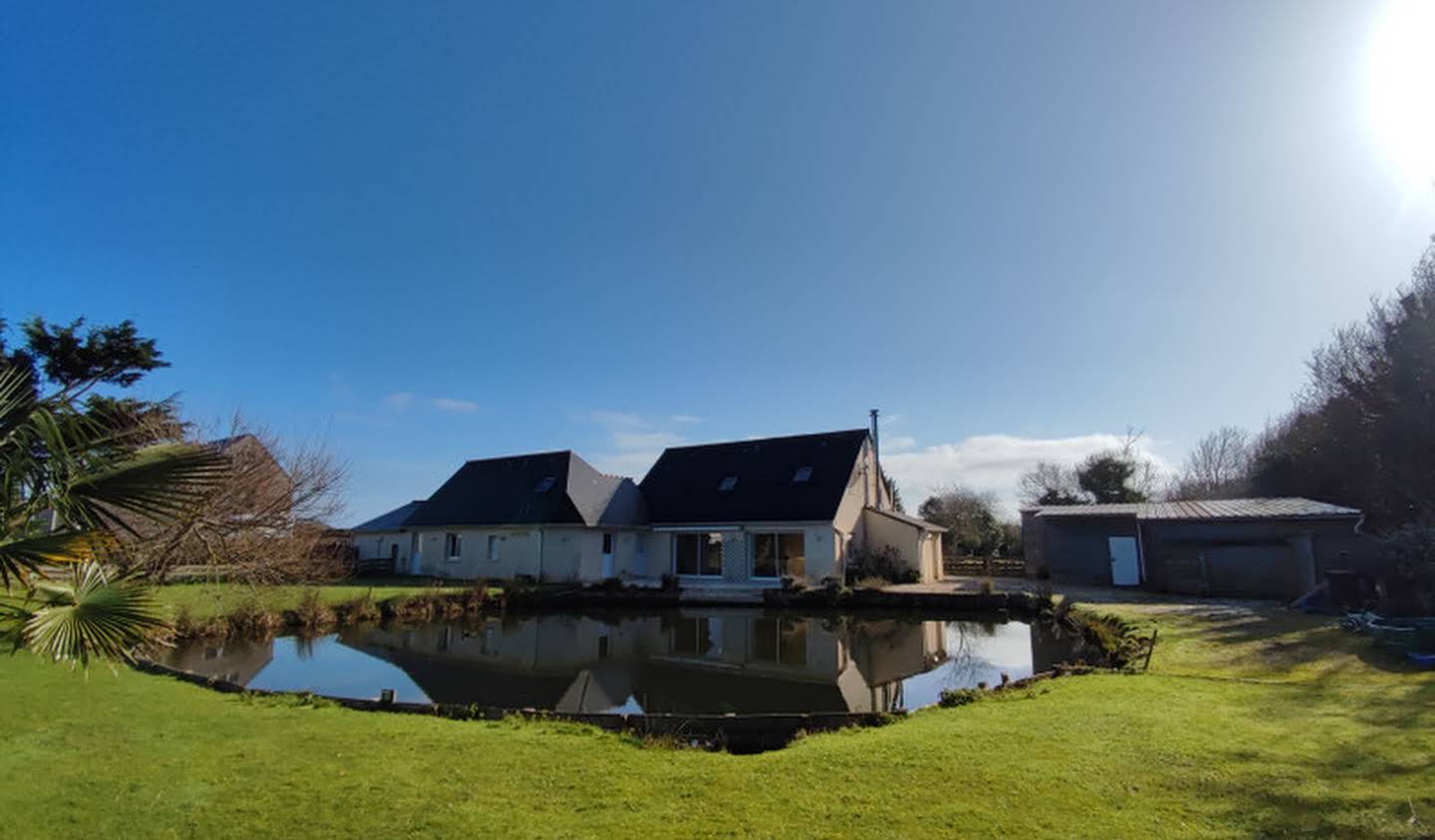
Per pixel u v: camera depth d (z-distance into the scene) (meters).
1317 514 22.23
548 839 4.55
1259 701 7.82
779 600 24.11
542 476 32.09
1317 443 29.81
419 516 34.38
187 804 5.16
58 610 4.73
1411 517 25.31
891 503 37.00
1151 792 5.11
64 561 4.65
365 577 30.41
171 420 13.50
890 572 28.56
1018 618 21.38
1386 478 25.62
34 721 7.32
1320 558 22.02
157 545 12.95
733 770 5.95
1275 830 4.42
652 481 34.31
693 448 35.31
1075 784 5.31
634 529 31.12
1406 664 10.12
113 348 20.80
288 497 16.77
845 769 5.86
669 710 10.66
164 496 5.28
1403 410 23.61
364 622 19.66
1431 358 22.31
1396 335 23.38
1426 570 15.70
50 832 4.65
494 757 6.37
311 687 12.01
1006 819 4.71
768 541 29.33
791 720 7.76
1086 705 7.86
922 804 5.02
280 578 17.41
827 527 27.20
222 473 5.57
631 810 5.05
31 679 9.23
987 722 7.29
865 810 4.95
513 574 29.94
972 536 44.88
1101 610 18.39
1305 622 14.80
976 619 21.36
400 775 5.84
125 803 5.16
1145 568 25.61
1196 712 7.36
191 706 8.20
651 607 24.55
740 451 33.59
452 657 15.30
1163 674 9.84
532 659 15.21
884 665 14.45
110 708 7.93
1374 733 6.36
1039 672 13.34
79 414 5.21
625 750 6.64
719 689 12.27
